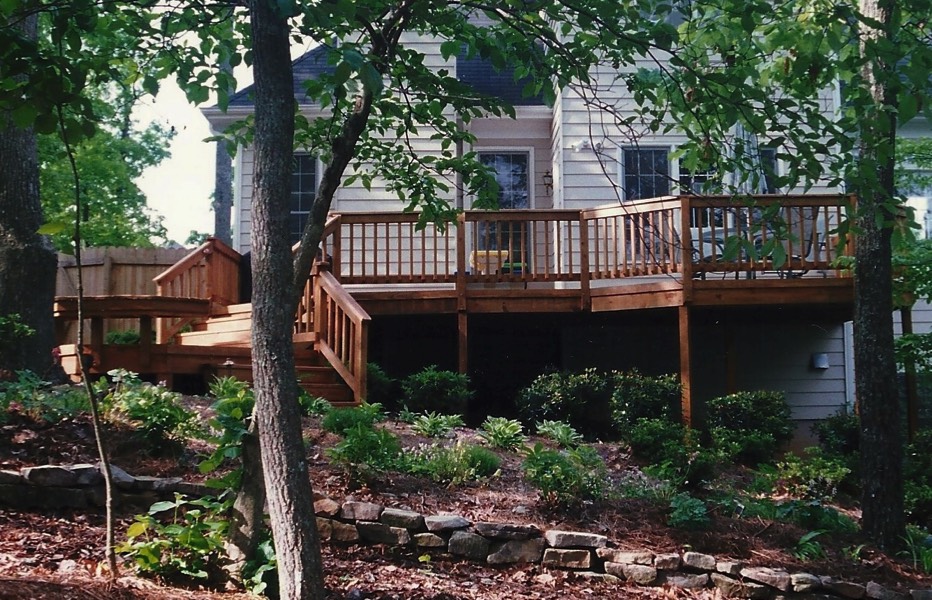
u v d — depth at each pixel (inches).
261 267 153.6
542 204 520.7
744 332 470.0
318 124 238.1
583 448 286.2
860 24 233.6
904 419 452.1
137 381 264.4
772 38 212.8
